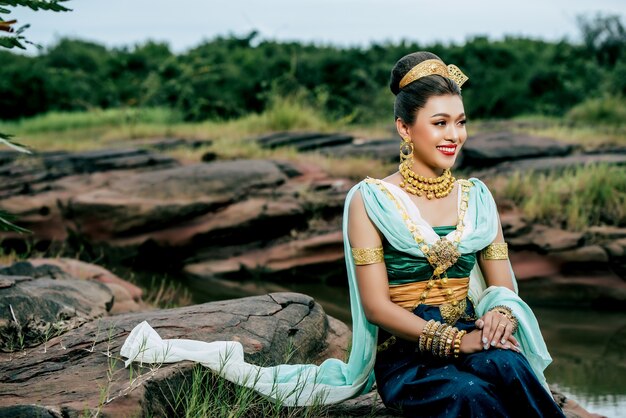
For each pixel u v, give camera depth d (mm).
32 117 22688
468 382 2953
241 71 20859
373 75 20672
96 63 26562
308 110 16766
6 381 3445
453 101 3305
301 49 23875
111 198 10070
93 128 18875
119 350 3676
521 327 3164
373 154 12344
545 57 22688
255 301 4375
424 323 3125
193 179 10133
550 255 8062
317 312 4453
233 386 3523
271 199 9992
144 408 3104
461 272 3303
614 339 6355
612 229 8297
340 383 3523
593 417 3902
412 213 3266
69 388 3252
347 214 3350
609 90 19906
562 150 11703
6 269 5953
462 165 11328
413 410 3119
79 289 5086
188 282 8992
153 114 19562
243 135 15188
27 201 10562
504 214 8992
